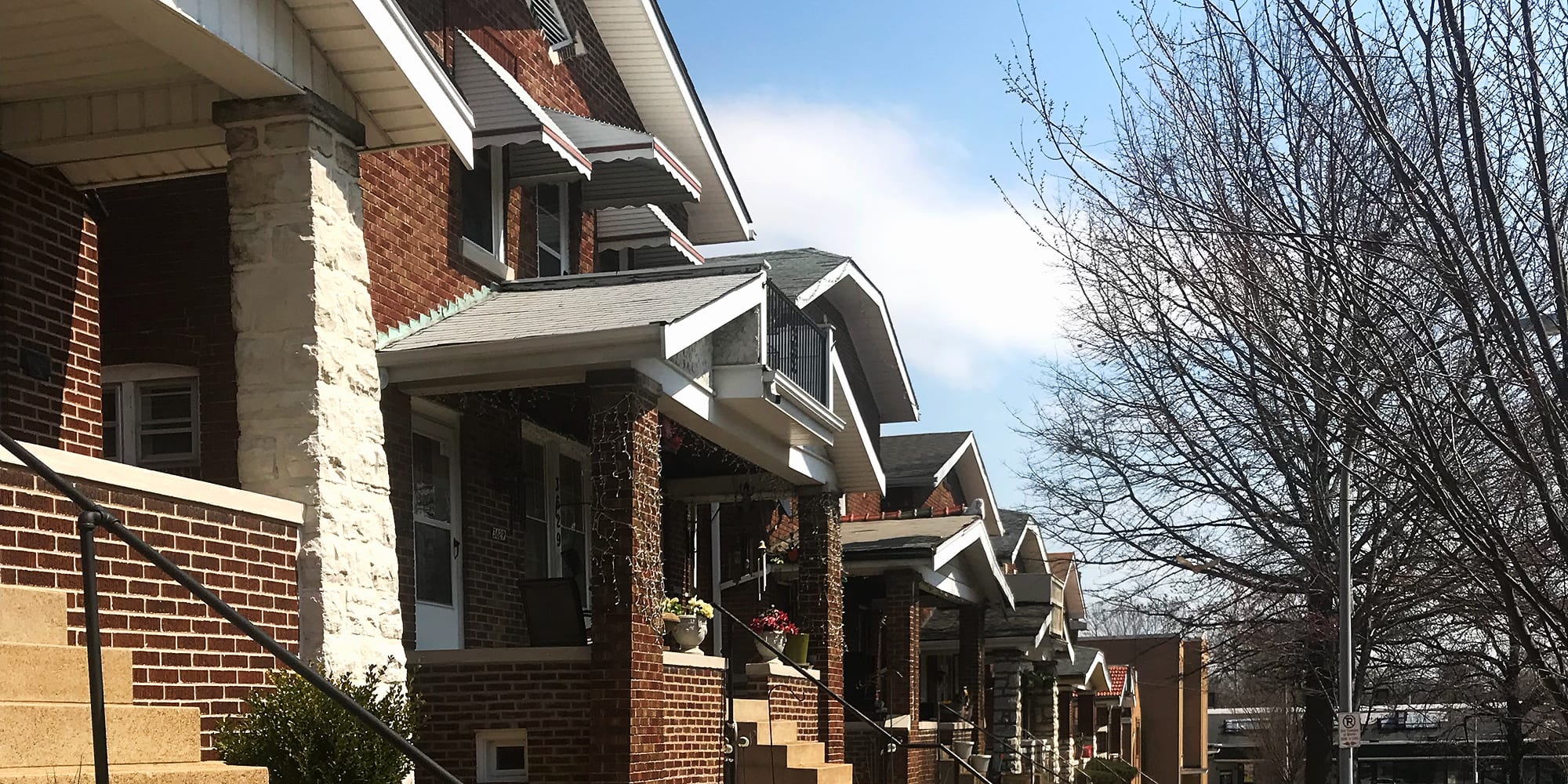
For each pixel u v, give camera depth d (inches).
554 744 498.6
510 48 681.0
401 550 527.8
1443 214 293.6
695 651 568.4
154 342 502.9
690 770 539.2
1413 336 310.2
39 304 403.9
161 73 388.8
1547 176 292.7
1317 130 339.0
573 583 522.6
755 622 694.5
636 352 503.2
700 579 828.6
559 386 589.3
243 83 384.8
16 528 301.4
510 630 625.6
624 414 509.0
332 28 392.5
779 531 932.6
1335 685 962.1
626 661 496.7
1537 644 432.8
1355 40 288.2
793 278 882.8
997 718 1208.8
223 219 505.0
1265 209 318.7
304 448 383.2
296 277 387.9
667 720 523.5
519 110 613.6
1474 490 317.1
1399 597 892.6
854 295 996.6
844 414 727.1
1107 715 2207.2
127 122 398.3
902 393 1103.0
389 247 543.2
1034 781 1223.5
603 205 737.6
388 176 547.8
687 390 566.6
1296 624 985.5
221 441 493.4
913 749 890.7
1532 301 288.2
